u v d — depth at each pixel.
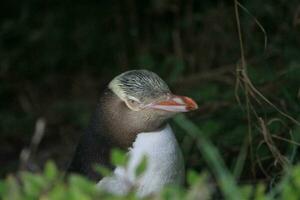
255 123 10.02
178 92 12.57
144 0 14.85
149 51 14.62
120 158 6.12
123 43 14.89
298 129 9.48
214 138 10.55
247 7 12.56
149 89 8.29
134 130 8.30
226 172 6.76
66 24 15.14
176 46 14.02
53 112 14.21
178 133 10.54
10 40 15.39
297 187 6.19
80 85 15.12
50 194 5.89
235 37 13.27
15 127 13.95
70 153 12.87
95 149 8.51
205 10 14.05
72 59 15.27
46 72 15.38
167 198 5.96
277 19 12.47
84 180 5.88
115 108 8.37
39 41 15.26
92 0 15.22
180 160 8.40
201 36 13.81
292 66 10.91
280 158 8.94
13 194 5.98
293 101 10.27
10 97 15.23
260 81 10.90
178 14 14.25
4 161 13.07
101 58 15.16
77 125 13.77
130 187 6.99
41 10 15.30
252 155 9.43
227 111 10.93
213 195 9.19
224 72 12.60
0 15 15.68
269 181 9.42
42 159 12.70
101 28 15.09
